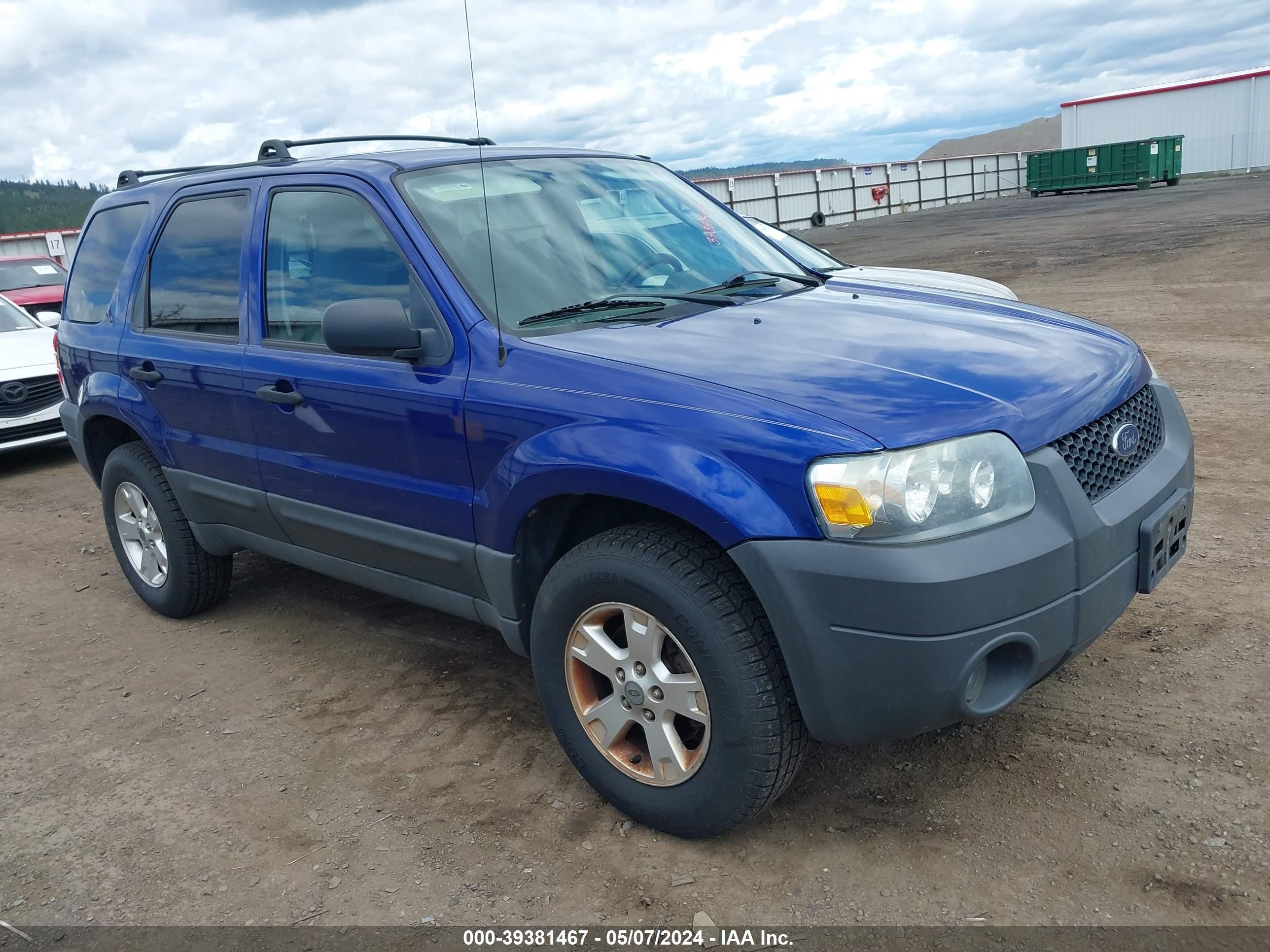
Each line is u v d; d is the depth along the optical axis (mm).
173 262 4012
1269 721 2924
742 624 2350
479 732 3326
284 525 3621
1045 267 15859
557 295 3021
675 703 2506
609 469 2414
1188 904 2264
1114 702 3119
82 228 4773
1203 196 30938
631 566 2469
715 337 2744
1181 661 3314
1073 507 2314
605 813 2822
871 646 2186
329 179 3352
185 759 3318
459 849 2713
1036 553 2213
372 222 3164
